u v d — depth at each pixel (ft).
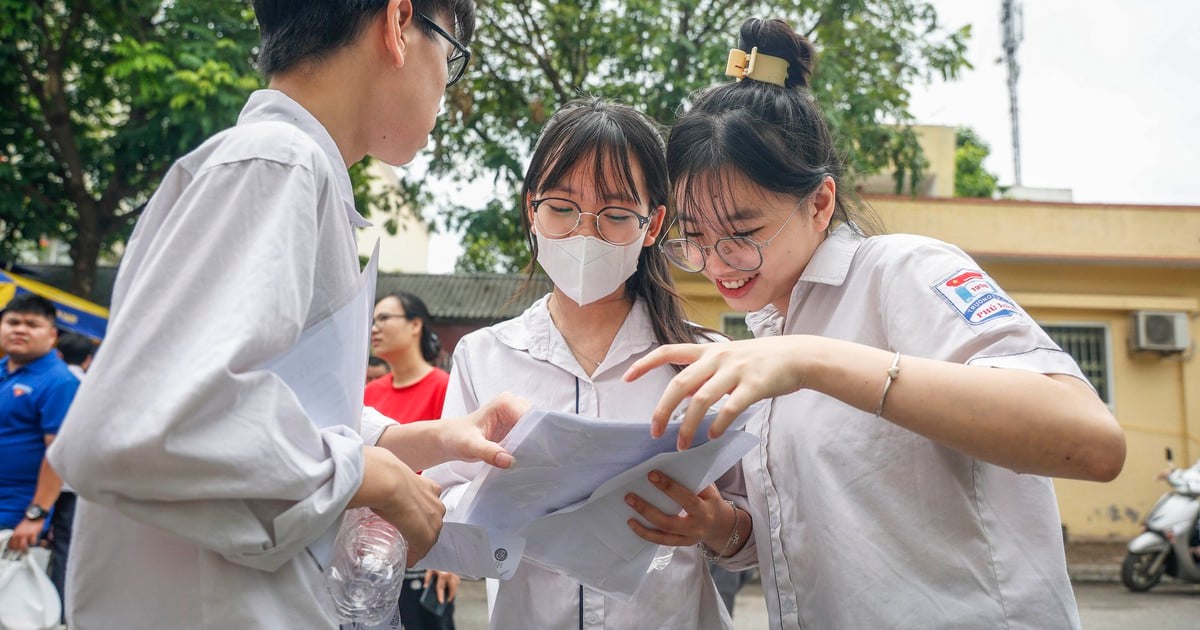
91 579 3.81
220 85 29.04
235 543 3.51
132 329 3.41
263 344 3.50
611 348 6.18
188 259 3.59
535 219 6.13
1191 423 32.89
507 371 6.24
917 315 4.75
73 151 34.45
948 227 32.76
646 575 5.85
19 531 13.46
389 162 5.04
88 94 34.68
